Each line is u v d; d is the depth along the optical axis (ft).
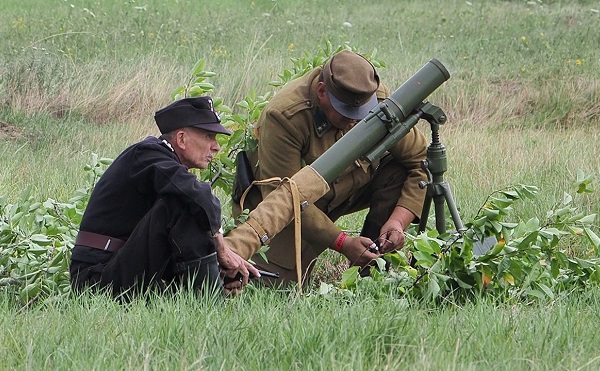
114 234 57.82
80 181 96.84
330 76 63.52
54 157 113.50
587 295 59.47
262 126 66.18
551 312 52.42
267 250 66.69
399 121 62.44
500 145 113.60
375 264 66.44
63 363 41.68
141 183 56.85
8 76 141.49
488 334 46.88
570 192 88.84
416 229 69.51
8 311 52.60
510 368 41.93
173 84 145.89
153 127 131.03
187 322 46.96
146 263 55.98
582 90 144.05
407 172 69.41
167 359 42.37
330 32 194.08
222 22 205.46
